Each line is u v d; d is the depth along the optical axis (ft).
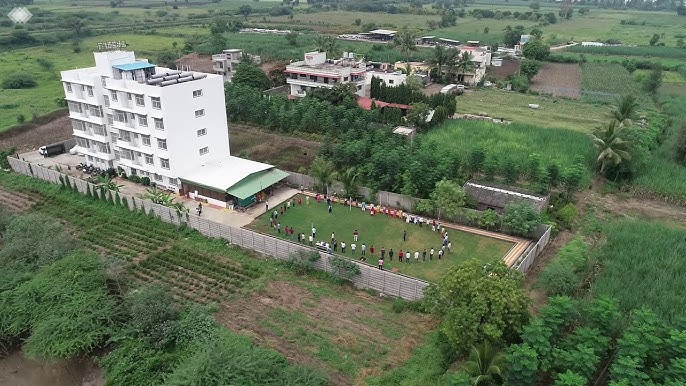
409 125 315.58
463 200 202.18
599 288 153.28
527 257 170.91
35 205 225.56
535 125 335.88
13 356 145.89
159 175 238.48
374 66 481.46
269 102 335.67
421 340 140.97
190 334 138.72
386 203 223.10
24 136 317.63
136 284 165.27
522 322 123.03
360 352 136.87
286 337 142.92
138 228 205.87
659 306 143.74
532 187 230.07
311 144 298.97
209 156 245.86
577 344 118.11
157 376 126.93
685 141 264.11
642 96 414.62
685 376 105.40
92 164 264.93
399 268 176.65
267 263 180.75
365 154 249.75
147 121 226.17
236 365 118.01
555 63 569.64
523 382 110.83
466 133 308.40
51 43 609.01
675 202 232.53
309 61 411.75
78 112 253.44
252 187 224.53
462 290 126.52
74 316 141.69
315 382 119.75
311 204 226.99
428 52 574.15
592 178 253.03
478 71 476.95
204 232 199.52
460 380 108.78
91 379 134.72
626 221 205.98
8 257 169.99
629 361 107.96
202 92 232.94
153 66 242.58
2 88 429.38
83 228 206.39
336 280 168.55
